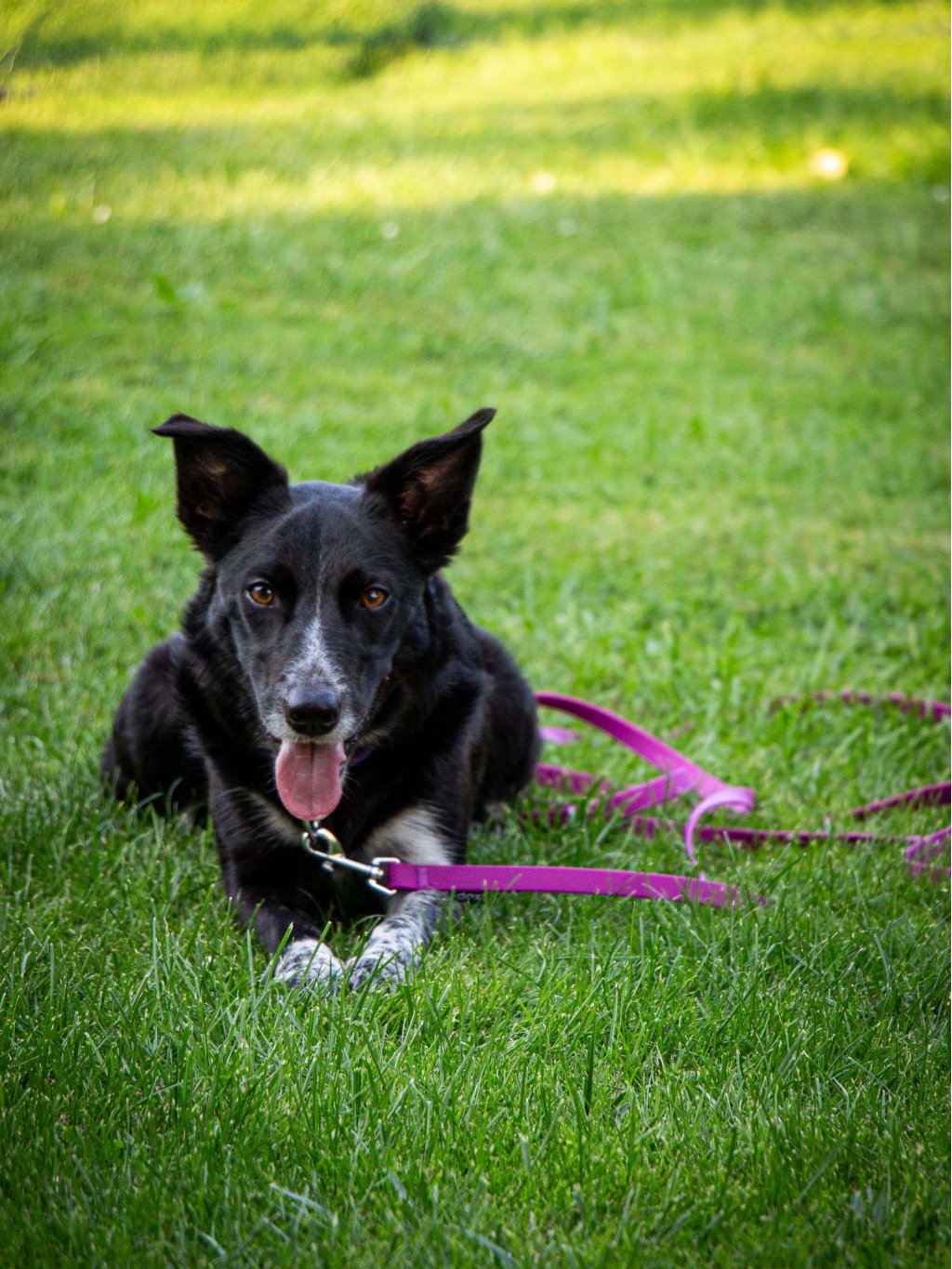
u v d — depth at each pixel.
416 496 3.89
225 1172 2.59
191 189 12.83
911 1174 2.63
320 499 3.81
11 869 3.90
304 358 9.48
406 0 20.69
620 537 7.23
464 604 6.30
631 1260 2.40
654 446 8.50
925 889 4.01
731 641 5.92
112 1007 3.14
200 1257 2.40
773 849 4.31
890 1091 2.97
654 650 5.84
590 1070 2.84
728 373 10.04
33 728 4.84
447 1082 2.87
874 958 3.51
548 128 16.06
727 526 7.46
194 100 15.87
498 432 8.50
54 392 8.34
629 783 4.90
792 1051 3.04
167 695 4.31
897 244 12.90
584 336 10.55
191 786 4.44
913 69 18.42
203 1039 2.92
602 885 3.83
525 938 3.64
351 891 3.99
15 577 6.17
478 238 12.34
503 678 4.65
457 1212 2.52
